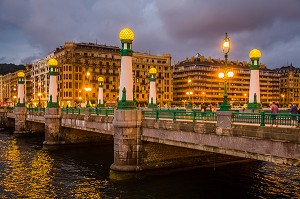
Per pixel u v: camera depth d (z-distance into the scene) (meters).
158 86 128.62
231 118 18.88
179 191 23.12
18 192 23.92
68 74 111.56
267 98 157.50
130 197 22.03
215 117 21.44
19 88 58.91
